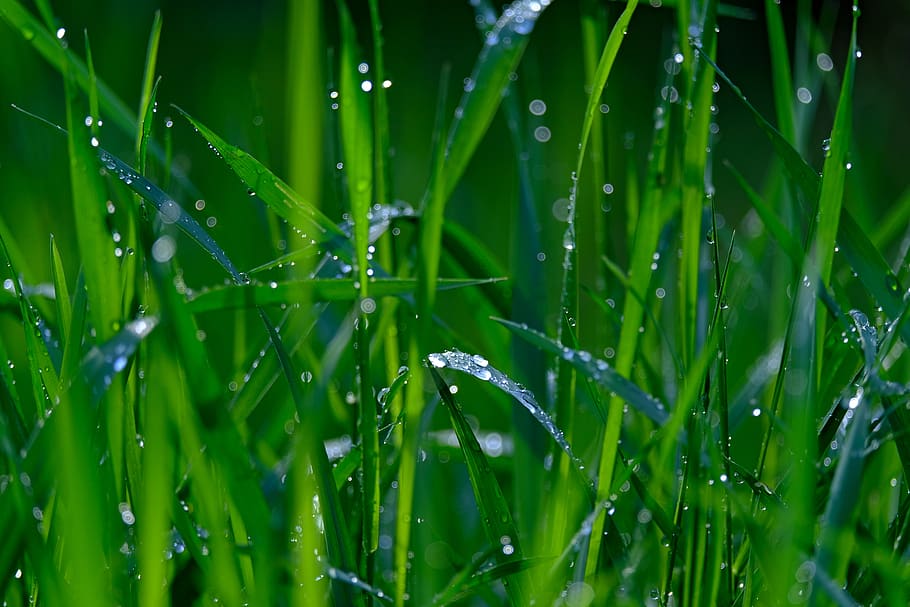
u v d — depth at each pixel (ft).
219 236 1.94
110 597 1.40
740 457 1.87
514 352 1.63
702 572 1.44
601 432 1.56
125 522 1.42
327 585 1.42
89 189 1.39
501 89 1.52
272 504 1.46
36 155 1.97
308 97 1.41
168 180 1.57
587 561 1.46
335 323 1.69
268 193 1.48
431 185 1.47
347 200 1.64
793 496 1.41
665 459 1.46
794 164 1.48
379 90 1.56
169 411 1.42
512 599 1.47
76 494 1.34
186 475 1.46
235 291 1.42
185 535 1.41
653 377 1.60
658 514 1.46
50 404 1.45
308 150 1.41
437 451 1.64
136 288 1.44
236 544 1.42
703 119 1.53
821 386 1.52
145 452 1.35
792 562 1.40
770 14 1.62
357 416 1.52
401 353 1.63
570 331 1.51
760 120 1.48
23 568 1.43
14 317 1.53
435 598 1.44
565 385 1.52
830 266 1.46
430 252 1.41
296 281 1.43
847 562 1.41
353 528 1.44
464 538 1.68
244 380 1.60
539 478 1.58
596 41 1.67
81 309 1.43
